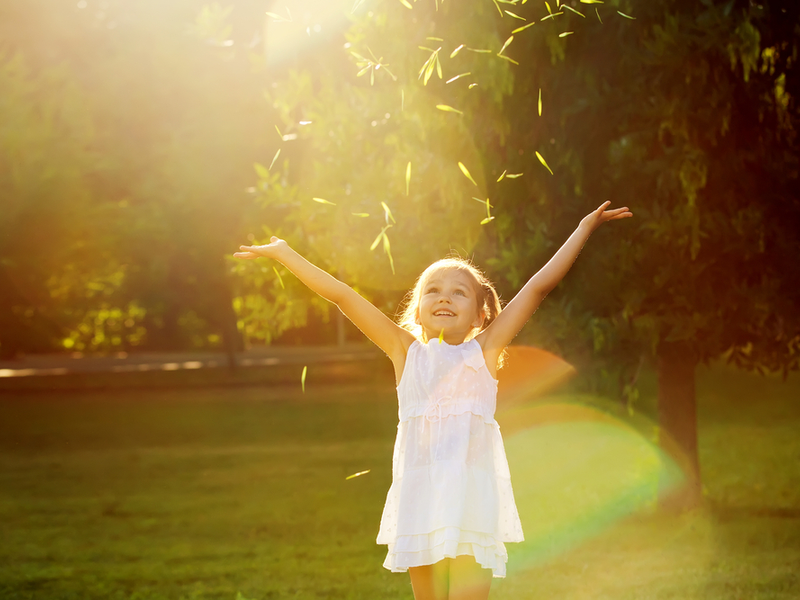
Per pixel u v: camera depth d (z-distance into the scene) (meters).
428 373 3.31
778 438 13.23
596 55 6.79
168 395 23.19
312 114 8.22
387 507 3.36
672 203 6.80
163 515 9.02
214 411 19.55
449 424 3.23
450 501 3.05
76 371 30.27
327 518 8.66
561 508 8.54
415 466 3.23
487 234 7.37
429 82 6.72
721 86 6.25
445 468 3.13
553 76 6.83
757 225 6.66
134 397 22.81
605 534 7.45
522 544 7.20
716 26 5.86
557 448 11.75
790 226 6.93
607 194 7.04
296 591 5.95
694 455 8.25
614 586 5.79
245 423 17.39
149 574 6.60
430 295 3.49
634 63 6.51
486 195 7.10
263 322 9.20
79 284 19.64
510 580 6.05
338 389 23.81
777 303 6.75
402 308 8.00
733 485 9.70
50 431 16.56
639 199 6.88
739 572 6.02
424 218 7.55
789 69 6.80
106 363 36.16
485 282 3.70
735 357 7.36
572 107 6.78
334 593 5.89
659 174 6.59
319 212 8.10
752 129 6.93
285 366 30.73
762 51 6.52
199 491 10.43
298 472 11.70
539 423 13.66
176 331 46.72
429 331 3.51
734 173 6.84
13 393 23.75
